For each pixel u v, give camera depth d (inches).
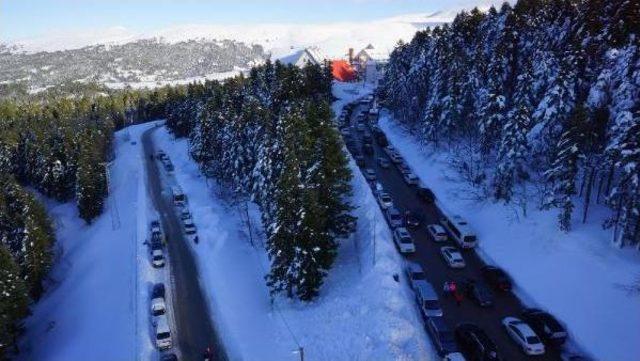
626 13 1963.6
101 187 3245.6
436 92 2657.5
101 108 6186.0
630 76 1688.0
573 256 1555.1
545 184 1883.6
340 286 1633.9
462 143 2613.2
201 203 2758.4
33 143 3956.7
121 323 1748.3
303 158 1800.0
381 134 3267.7
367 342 1288.1
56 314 2154.3
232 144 2500.0
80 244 2834.6
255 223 2310.5
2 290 1907.0
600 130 1740.9
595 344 1280.8
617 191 1475.1
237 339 1521.9
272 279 1667.1
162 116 6407.5
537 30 2524.6
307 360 1332.4
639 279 1381.6
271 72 3585.1
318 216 1584.6
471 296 1493.6
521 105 1920.5
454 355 1191.6
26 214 2529.5
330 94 4357.8
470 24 3179.1
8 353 1964.8
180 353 1491.1
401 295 1446.9
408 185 2452.0
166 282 1937.7
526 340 1252.5
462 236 1798.7
